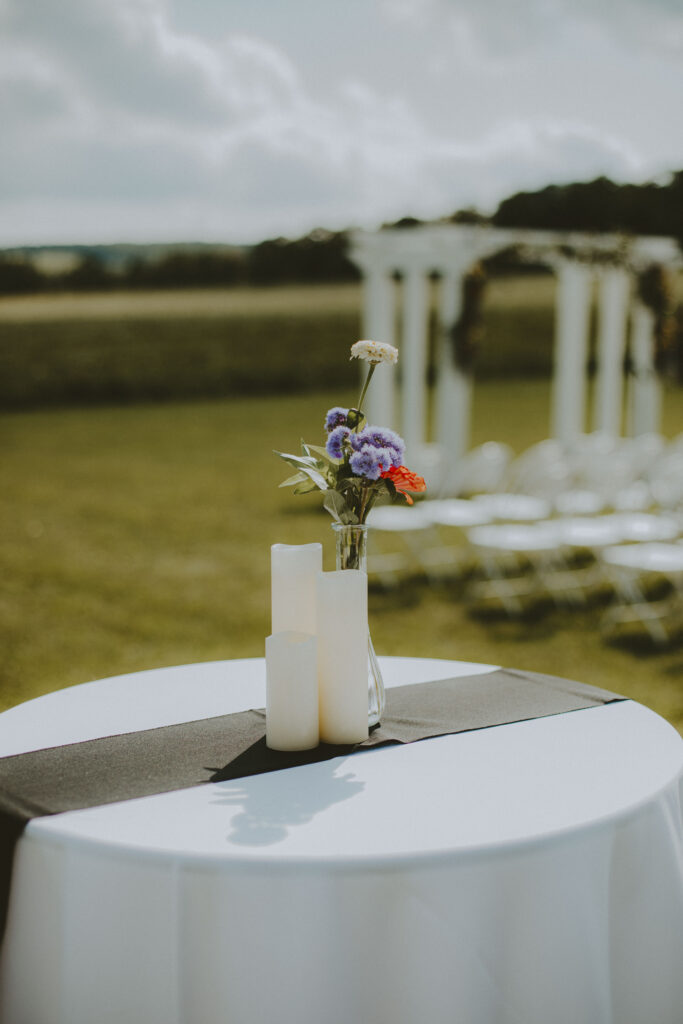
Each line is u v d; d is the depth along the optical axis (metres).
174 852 1.47
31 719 2.14
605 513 8.42
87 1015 1.52
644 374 9.88
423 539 8.61
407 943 1.46
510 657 5.46
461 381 9.78
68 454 15.57
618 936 1.63
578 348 9.81
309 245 25.55
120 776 1.79
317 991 1.45
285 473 13.37
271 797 1.69
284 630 2.00
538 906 1.52
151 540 9.16
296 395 24.94
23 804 1.66
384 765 1.84
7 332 22.50
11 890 1.60
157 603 6.90
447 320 9.68
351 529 1.95
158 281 25.20
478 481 6.86
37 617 6.55
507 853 1.50
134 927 1.49
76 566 8.12
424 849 1.48
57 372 23.02
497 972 1.50
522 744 1.95
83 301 24.67
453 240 9.24
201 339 24.16
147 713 2.18
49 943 1.55
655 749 1.92
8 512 10.71
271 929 1.45
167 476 13.21
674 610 6.30
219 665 2.59
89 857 1.52
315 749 1.92
